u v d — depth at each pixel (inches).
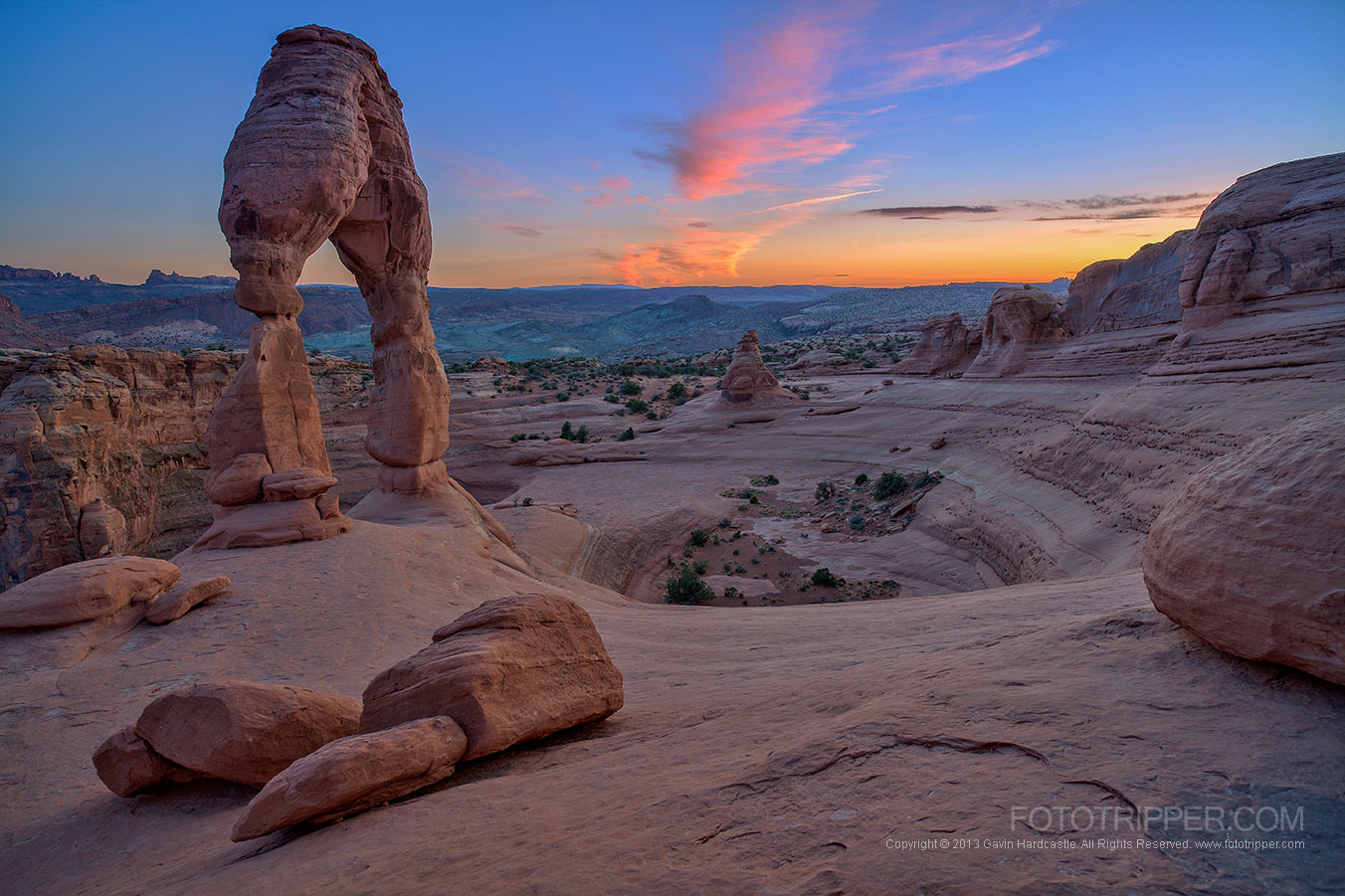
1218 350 1213.1
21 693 405.7
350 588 625.6
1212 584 195.2
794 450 2608.3
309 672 460.4
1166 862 115.3
